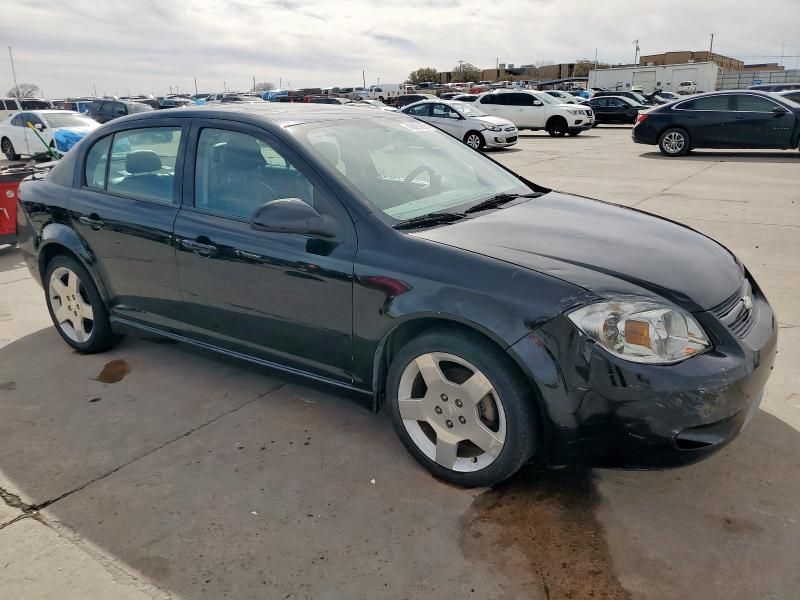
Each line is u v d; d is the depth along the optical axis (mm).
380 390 2936
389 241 2746
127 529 2545
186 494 2752
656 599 2127
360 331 2822
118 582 2275
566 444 2420
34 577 2309
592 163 14078
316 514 2600
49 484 2855
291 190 3055
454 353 2580
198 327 3518
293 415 3400
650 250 2773
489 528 2482
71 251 3980
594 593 2162
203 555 2391
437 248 2654
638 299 2355
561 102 22453
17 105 24672
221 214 3281
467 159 3850
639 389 2270
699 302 2447
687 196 9367
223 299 3305
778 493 2621
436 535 2455
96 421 3393
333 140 3230
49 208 4070
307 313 2982
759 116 13977
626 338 2297
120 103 22484
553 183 11133
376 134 3512
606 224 3115
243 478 2852
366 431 3223
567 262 2557
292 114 3441
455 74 90125
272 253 3018
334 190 2908
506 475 2590
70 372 4000
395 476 2834
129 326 3891
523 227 2941
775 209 8227
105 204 3768
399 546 2404
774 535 2391
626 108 27297
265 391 3682
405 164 3398
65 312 4258
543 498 2645
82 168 4012
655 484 2707
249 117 3299
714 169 12344
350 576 2270
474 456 2715
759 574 2213
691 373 2270
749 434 3033
